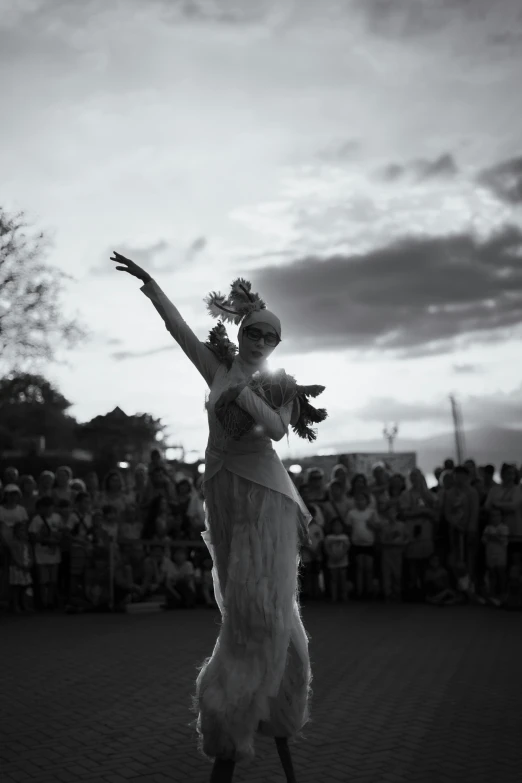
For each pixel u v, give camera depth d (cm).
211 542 373
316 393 364
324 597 1359
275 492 361
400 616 1134
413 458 1992
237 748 344
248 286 383
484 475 1413
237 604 349
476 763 462
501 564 1259
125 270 401
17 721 559
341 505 1388
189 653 840
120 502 1377
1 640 935
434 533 1323
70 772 447
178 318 395
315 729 533
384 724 545
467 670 736
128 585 1227
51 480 1359
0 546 1248
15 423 3775
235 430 345
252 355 377
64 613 1207
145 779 435
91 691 655
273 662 347
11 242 2314
